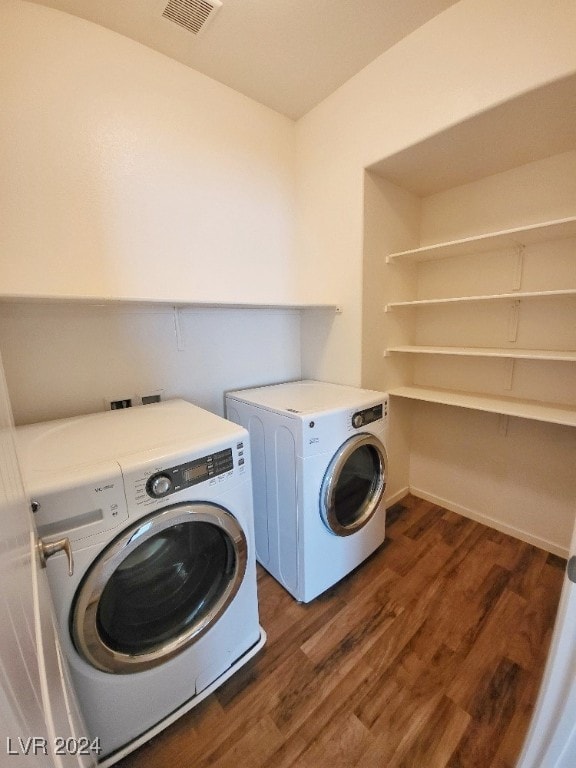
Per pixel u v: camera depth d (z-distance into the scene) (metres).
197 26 1.40
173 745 1.00
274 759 0.96
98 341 1.50
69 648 0.81
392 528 2.05
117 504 0.85
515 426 1.90
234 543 1.09
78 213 1.39
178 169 1.64
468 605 1.48
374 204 1.84
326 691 1.14
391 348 2.07
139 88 1.49
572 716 0.45
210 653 1.10
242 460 1.11
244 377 2.03
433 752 0.97
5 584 0.32
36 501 0.74
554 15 1.11
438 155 1.62
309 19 1.39
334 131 1.86
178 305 1.68
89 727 0.89
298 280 2.22
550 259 1.67
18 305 1.30
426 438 2.34
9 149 1.24
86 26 1.35
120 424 1.24
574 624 0.47
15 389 1.32
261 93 1.83
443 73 1.39
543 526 1.84
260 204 1.98
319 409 1.44
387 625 1.38
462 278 2.02
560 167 1.60
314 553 1.46
